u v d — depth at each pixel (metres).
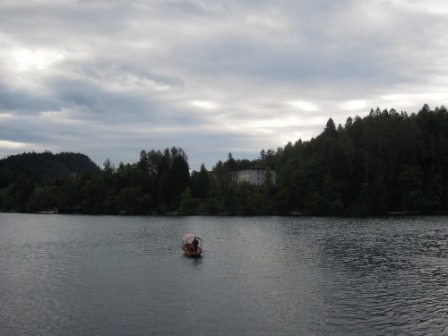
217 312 36.66
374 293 42.19
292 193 179.00
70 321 34.75
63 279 50.38
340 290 43.50
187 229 114.88
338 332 31.58
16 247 80.38
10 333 32.12
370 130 187.12
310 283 46.66
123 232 108.62
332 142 188.88
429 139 184.00
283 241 83.31
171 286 46.19
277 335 31.20
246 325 33.34
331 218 148.62
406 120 193.50
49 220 162.75
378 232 97.44
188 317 35.41
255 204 184.50
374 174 171.88
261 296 41.53
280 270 53.91
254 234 98.19
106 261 62.72
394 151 174.12
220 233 101.94
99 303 39.81
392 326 32.72
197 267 56.84
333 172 179.88
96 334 31.80
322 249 71.50
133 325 33.66
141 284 47.31
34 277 51.66
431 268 54.16
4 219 171.50
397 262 58.50
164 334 31.69
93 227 125.94
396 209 169.88
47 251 74.19
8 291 44.72
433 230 100.44
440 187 169.00
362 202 166.88
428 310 36.53
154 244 82.69
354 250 69.81
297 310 36.94
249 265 57.66
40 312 37.19
